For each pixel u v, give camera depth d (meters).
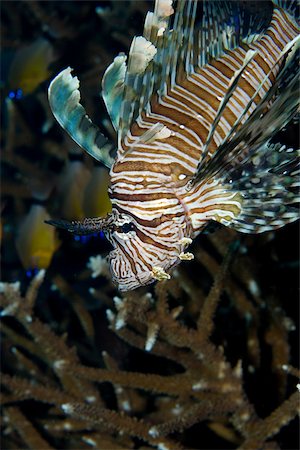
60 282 0.92
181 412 0.72
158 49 0.50
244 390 0.72
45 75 1.07
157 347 0.73
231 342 0.79
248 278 0.77
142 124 0.50
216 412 0.69
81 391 0.78
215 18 0.55
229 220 0.54
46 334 0.78
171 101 0.51
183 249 0.54
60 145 1.21
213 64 0.53
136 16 1.03
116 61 0.52
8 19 1.34
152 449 0.72
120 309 0.70
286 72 0.51
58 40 1.12
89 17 1.20
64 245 1.06
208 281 0.85
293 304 0.79
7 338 0.98
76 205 0.96
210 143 0.51
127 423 0.71
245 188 0.53
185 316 0.81
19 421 0.79
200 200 0.52
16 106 1.24
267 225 0.54
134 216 0.51
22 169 1.17
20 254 1.00
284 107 0.49
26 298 0.79
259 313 0.76
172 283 0.78
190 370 0.73
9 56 1.31
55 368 0.78
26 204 1.20
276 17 0.55
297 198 0.54
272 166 0.53
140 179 0.51
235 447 0.73
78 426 0.77
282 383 0.73
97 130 0.54
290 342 0.77
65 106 0.52
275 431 0.67
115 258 0.53
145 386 0.72
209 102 0.52
